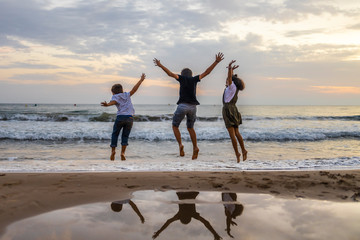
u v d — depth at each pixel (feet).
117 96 18.21
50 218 7.68
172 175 13.82
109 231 6.81
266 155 23.38
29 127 42.68
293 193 10.61
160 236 6.51
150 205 9.04
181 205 9.07
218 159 20.89
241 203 9.31
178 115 16.74
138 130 39.47
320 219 7.73
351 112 131.75
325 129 42.75
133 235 6.56
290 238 6.42
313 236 6.54
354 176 13.58
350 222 7.52
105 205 8.97
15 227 7.00
